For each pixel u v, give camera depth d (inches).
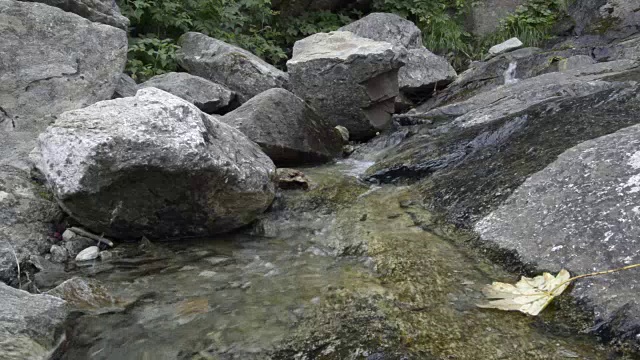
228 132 143.5
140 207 126.0
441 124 216.8
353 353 84.0
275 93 192.7
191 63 262.7
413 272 109.0
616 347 81.2
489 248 113.3
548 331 86.8
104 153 114.9
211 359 86.4
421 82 290.5
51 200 137.6
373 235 128.3
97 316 99.1
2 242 120.3
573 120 154.6
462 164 156.9
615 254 95.8
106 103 127.7
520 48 342.0
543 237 107.3
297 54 243.0
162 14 279.6
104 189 119.3
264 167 142.9
